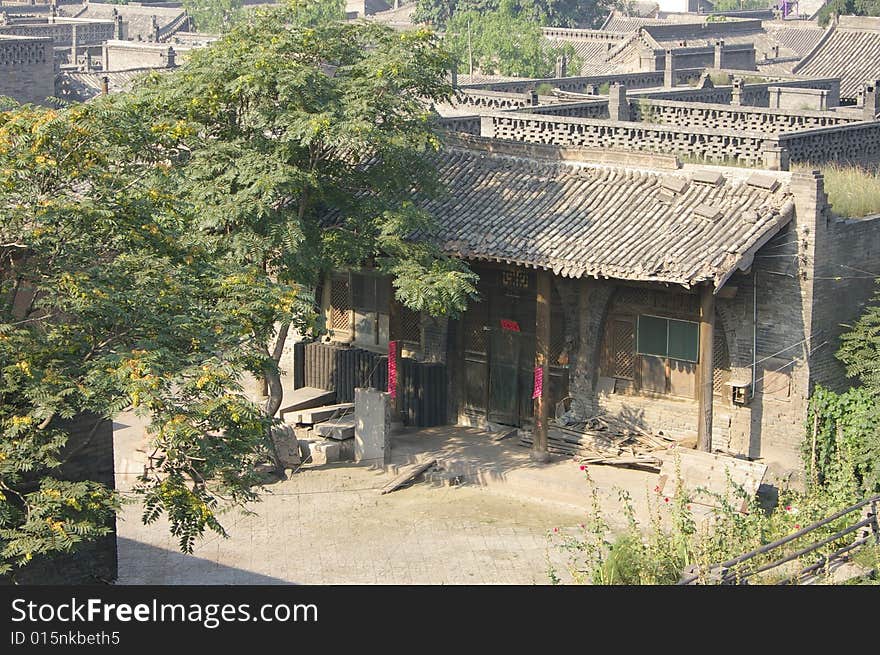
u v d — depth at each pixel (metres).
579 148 36.03
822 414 32.12
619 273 31.84
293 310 26.72
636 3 135.75
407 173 34.53
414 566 29.00
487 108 49.69
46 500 20.81
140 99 32.59
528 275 36.00
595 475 33.53
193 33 100.38
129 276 23.12
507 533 30.94
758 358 33.12
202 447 21.92
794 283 32.38
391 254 33.69
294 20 36.75
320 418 37.16
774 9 133.25
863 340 33.06
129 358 21.45
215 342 23.44
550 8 107.19
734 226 32.00
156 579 28.09
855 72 66.19
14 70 65.06
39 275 22.64
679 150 40.44
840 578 20.97
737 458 32.41
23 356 21.45
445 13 106.50
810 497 25.31
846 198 34.19
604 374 35.38
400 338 37.59
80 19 102.56
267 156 32.59
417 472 34.34
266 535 30.73
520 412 36.91
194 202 31.83
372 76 33.16
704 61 73.69
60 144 22.83
